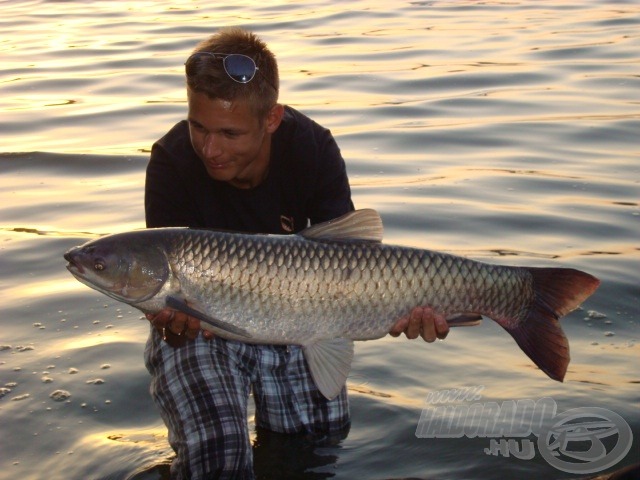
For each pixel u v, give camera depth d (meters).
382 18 6.27
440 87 4.34
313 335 1.50
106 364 2.05
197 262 1.47
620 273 2.38
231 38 1.51
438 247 2.59
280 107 1.56
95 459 1.74
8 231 2.80
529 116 3.84
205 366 1.61
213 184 1.61
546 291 1.52
